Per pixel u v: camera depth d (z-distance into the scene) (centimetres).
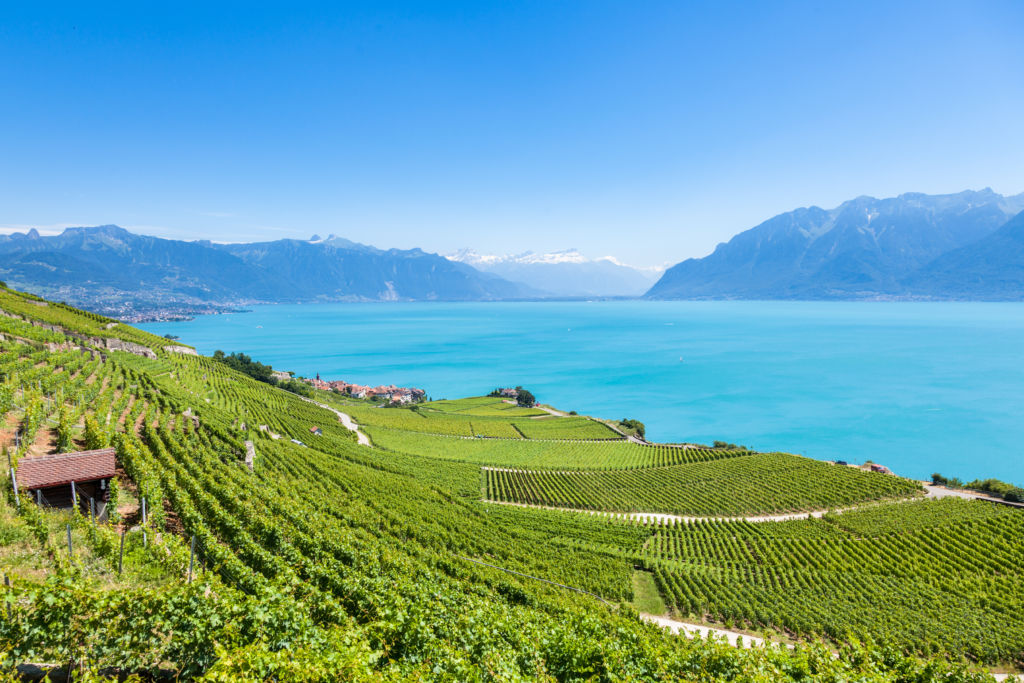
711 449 11881
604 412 19938
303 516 3869
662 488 8881
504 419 15562
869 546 6156
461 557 4700
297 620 1728
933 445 15825
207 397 9506
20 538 2117
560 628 2327
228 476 4475
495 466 10281
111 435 4350
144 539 2525
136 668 1470
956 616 4478
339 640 1712
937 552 5944
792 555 5941
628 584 4847
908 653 3944
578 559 5425
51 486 2938
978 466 14200
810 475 9375
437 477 8712
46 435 4072
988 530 6412
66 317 10438
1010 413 19038
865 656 1958
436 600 2862
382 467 8362
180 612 1559
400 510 5681
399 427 13450
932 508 7450
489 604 2978
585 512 7669
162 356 11356
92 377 6569
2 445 3488
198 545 2780
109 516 2914
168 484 3644
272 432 8656
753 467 9994
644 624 3875
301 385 17688
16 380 4778
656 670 2006
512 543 5531
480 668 1853
